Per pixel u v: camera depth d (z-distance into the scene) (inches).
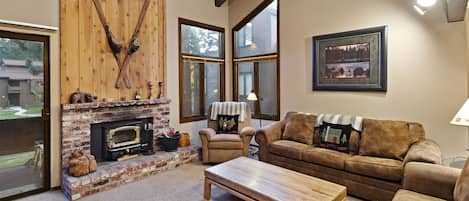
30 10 137.6
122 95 176.1
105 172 144.7
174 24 205.6
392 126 142.9
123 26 176.1
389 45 156.9
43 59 143.7
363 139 146.5
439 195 92.5
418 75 148.4
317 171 147.1
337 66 176.6
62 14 149.2
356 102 170.6
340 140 152.3
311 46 189.0
